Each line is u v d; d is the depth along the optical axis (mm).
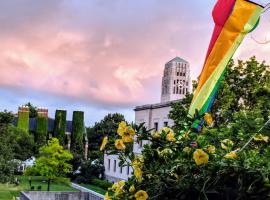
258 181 3814
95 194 45031
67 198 45844
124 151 4539
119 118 108562
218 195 4004
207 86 6535
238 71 23844
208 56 6664
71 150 95250
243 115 5160
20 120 102312
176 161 4109
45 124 98125
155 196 4113
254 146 4805
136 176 4254
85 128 108750
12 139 46344
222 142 4512
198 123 4785
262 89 5848
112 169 66000
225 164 3898
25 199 41156
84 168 70250
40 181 68438
